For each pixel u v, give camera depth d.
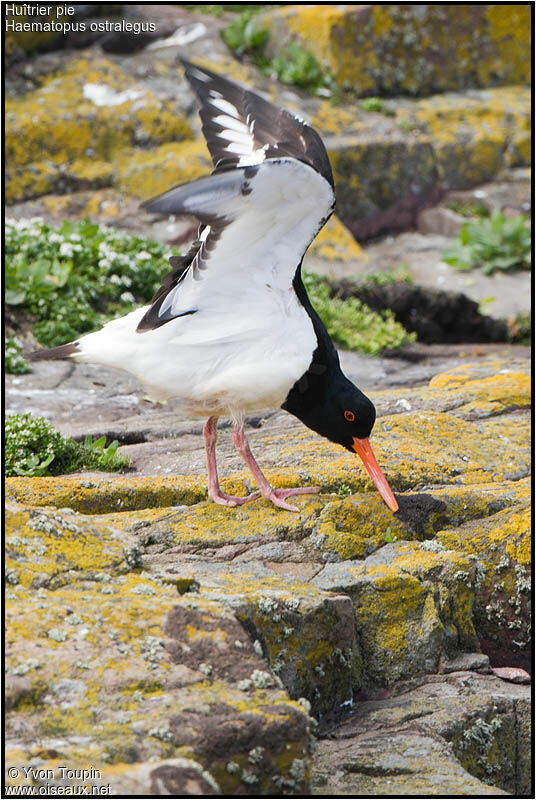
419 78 27.62
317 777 7.39
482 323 21.17
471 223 24.19
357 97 26.77
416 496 10.30
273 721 6.66
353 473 10.83
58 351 9.76
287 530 9.62
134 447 12.56
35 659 6.71
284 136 9.85
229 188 7.96
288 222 8.84
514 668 9.51
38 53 24.70
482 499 10.56
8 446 11.55
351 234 24.27
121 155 22.92
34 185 21.92
